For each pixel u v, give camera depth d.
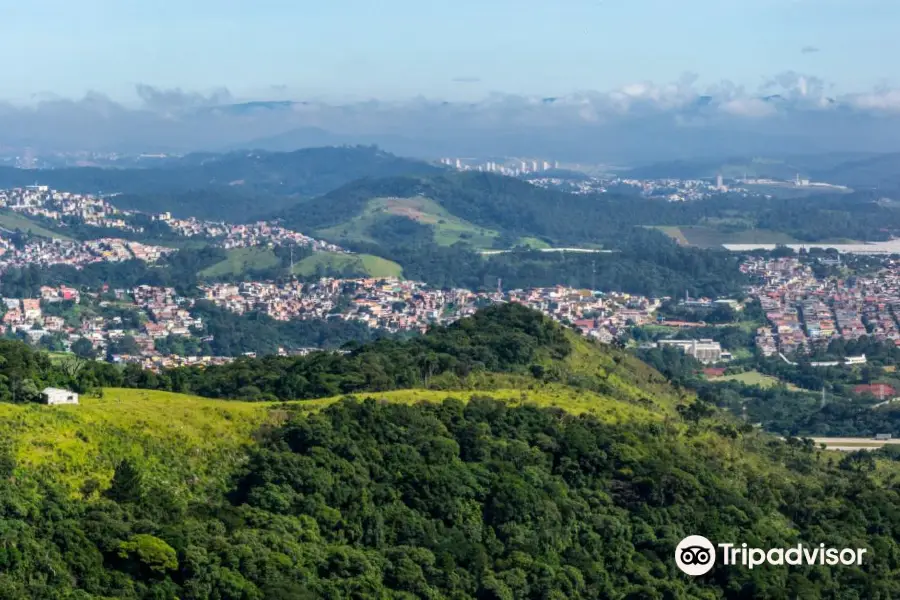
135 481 165.62
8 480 156.62
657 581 185.62
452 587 171.62
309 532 170.12
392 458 194.25
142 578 149.25
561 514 192.88
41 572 142.75
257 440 194.38
